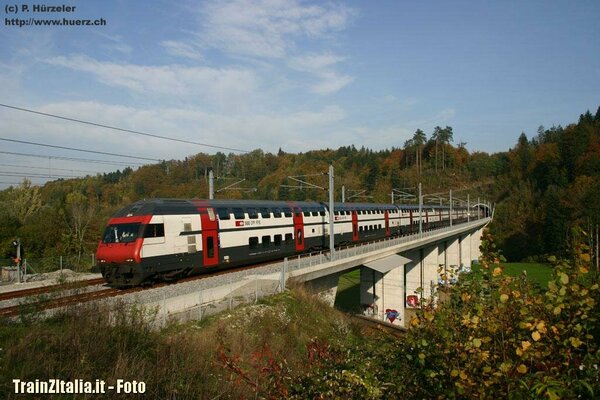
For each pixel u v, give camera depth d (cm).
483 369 531
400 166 13188
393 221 4728
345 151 14588
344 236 3725
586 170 8619
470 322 573
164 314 1485
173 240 2119
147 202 2122
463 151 14012
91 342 1049
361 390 716
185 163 10512
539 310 550
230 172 11981
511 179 11244
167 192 8644
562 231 7200
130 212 2086
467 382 541
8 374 871
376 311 4106
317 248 3353
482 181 12500
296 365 1082
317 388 752
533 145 13825
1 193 6075
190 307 1728
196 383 1030
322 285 2908
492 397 526
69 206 4834
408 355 662
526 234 8281
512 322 565
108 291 1906
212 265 2364
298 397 771
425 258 5603
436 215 6338
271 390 828
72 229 4419
